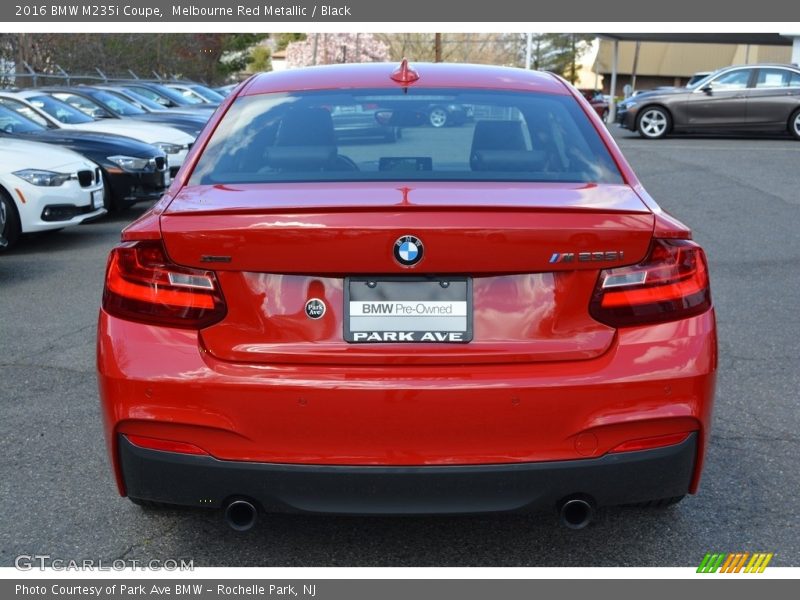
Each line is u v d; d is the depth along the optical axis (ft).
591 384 9.20
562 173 11.03
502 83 12.98
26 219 31.48
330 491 9.26
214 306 9.37
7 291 25.57
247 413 9.21
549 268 9.29
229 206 9.74
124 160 38.78
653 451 9.41
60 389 17.11
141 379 9.33
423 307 9.29
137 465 9.52
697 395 9.45
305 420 9.17
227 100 12.75
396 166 11.07
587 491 9.38
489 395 9.11
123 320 9.59
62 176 32.27
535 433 9.20
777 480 13.07
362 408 9.12
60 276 27.63
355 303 9.28
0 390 17.06
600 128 12.09
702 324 9.61
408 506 9.28
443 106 12.09
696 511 12.16
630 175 11.19
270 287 9.34
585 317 9.40
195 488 9.43
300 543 11.37
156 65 135.13
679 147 65.16
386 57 213.87
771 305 23.35
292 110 12.18
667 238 9.57
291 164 11.16
